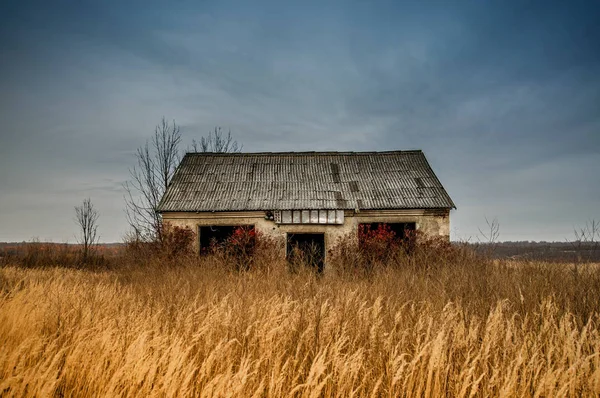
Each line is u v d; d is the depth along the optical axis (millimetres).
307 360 4539
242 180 17922
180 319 5715
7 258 20000
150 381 3914
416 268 10203
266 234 16109
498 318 4965
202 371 4062
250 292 7430
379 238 14445
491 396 3846
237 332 5090
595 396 3676
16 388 3902
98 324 5355
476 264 9820
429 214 16141
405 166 18469
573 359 4113
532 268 8789
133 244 16016
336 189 17281
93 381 4148
